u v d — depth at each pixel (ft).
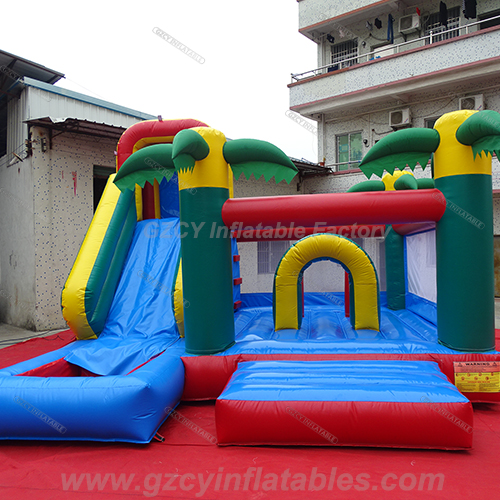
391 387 11.29
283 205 14.69
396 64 42.52
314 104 48.16
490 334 13.93
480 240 13.76
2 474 10.23
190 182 14.71
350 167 49.55
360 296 16.69
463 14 43.98
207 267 14.67
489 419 12.67
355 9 47.65
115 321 17.78
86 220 32.04
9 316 33.73
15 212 32.45
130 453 11.07
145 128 20.71
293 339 15.64
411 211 14.21
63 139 30.83
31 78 32.60
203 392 14.49
